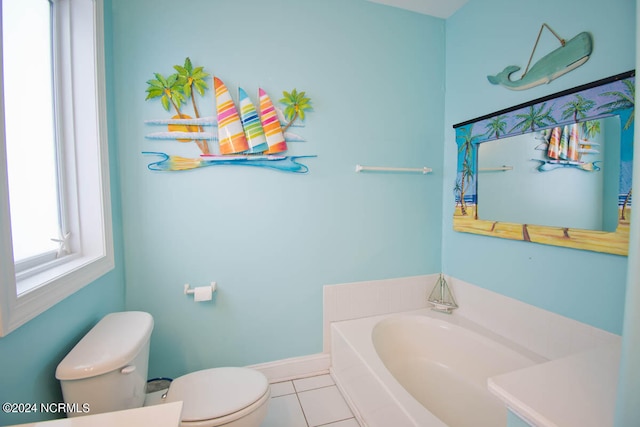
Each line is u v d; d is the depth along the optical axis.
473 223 1.74
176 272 1.51
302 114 1.64
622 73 1.04
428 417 1.00
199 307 1.55
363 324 1.74
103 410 0.87
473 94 1.75
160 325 1.50
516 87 1.48
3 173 0.68
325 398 1.56
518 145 1.46
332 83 1.72
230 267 1.59
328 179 1.74
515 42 1.47
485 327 1.69
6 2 0.87
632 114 1.02
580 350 1.22
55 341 0.90
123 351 0.92
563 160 1.25
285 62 1.62
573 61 1.21
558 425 0.63
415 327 1.84
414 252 1.98
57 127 1.14
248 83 1.56
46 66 1.09
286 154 1.65
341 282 1.82
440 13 1.90
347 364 1.54
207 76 1.50
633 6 1.02
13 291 0.69
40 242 1.03
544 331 1.36
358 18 1.75
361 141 1.80
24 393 0.75
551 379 0.79
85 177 1.20
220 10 1.50
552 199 1.30
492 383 0.77
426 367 1.73
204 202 1.53
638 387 0.54
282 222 1.67
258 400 1.08
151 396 1.34
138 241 1.45
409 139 1.91
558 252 1.30
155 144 1.45
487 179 1.65
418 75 1.91
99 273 1.16
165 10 1.43
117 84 1.38
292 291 1.71
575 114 1.20
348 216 1.80
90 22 1.18
